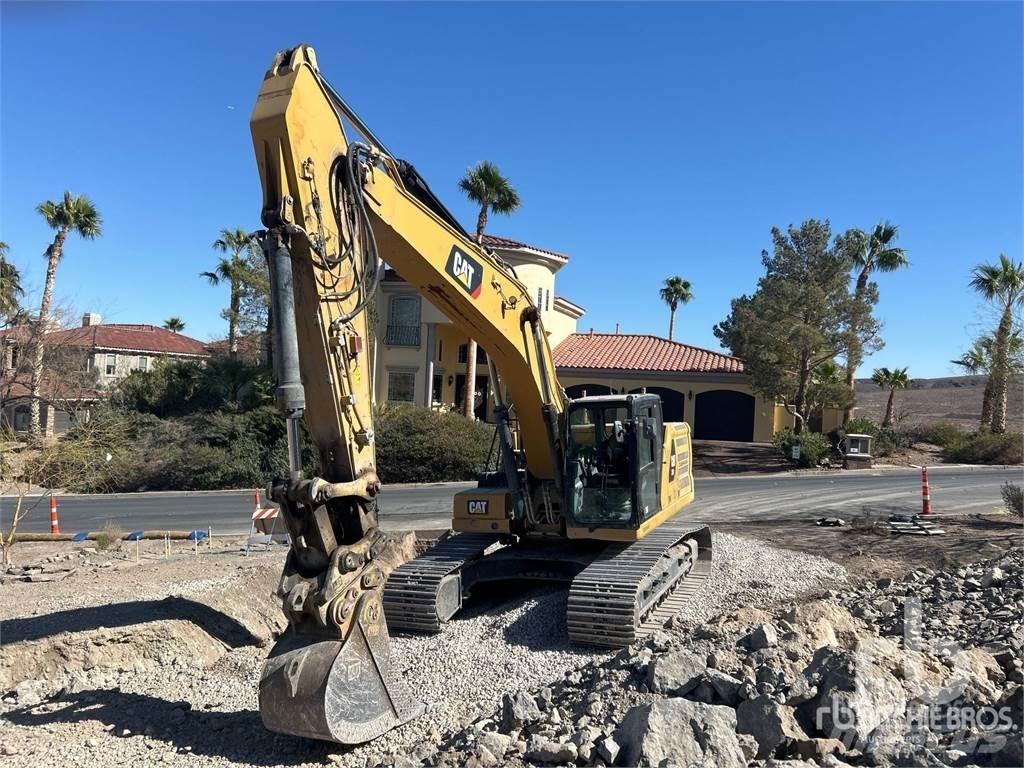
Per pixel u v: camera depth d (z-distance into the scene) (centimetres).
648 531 902
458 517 939
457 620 873
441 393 3503
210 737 562
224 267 3888
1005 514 1498
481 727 554
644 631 779
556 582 984
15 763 516
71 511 2030
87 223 3359
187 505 2133
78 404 3147
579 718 548
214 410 2964
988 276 3161
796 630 643
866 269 3147
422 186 677
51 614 853
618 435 846
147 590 1005
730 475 2531
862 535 1312
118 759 525
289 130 479
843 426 2930
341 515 541
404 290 3219
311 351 513
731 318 3209
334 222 531
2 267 3153
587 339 3812
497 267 773
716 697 530
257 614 924
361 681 525
